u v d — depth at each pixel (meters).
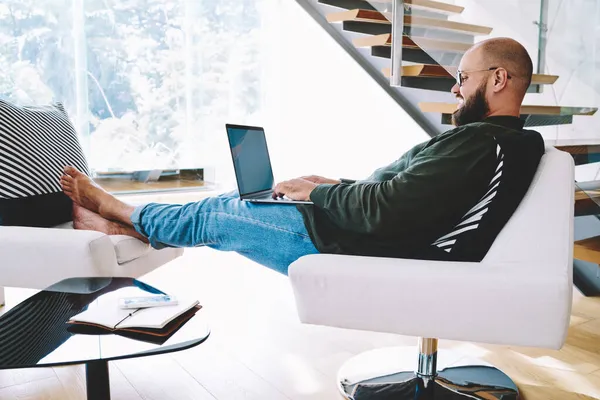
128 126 4.89
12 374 1.96
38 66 4.44
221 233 1.99
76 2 4.55
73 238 2.05
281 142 5.62
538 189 1.58
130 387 1.90
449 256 1.63
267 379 1.98
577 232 3.00
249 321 2.56
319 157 5.18
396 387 1.87
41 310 1.53
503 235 1.57
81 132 4.67
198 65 5.18
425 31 3.42
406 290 1.48
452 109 3.46
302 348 2.26
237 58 5.38
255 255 1.96
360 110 4.67
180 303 1.55
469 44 3.31
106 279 1.85
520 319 1.42
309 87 5.20
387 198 1.61
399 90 4.18
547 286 1.39
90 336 1.36
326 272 1.54
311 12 4.77
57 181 2.45
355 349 2.26
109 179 4.85
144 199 4.77
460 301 1.45
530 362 2.18
